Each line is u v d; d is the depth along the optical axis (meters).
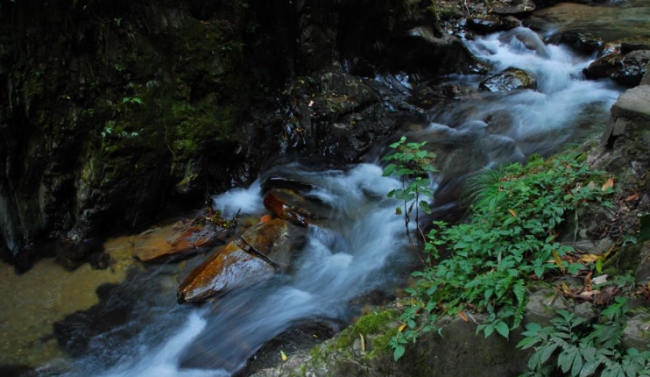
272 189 6.52
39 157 5.43
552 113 7.83
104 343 4.51
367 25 8.13
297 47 7.60
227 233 5.82
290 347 4.14
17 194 5.51
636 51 8.52
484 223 3.87
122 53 5.57
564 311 2.93
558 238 3.67
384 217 5.93
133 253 5.57
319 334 4.29
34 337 4.55
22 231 5.59
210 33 6.30
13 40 4.94
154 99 5.86
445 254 5.12
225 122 6.47
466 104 8.26
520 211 3.83
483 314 3.12
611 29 10.31
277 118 7.27
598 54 9.55
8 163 5.32
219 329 4.56
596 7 12.20
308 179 6.60
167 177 6.07
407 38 8.58
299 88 7.62
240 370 4.09
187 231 5.84
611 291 2.98
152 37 5.83
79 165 5.64
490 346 3.10
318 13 7.48
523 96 8.42
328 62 7.82
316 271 5.17
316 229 5.64
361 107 7.61
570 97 8.38
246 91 6.93
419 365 3.23
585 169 3.89
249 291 4.91
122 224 5.91
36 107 5.20
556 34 10.49
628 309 2.83
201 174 6.26
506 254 3.50
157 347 4.46
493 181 5.22
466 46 9.52
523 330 3.02
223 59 6.42
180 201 6.30
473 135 7.41
